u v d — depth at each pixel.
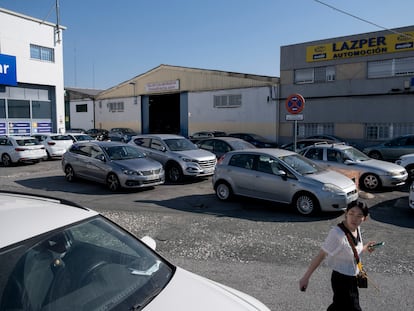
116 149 12.26
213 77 32.41
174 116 40.00
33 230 2.52
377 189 11.48
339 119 25.17
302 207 8.45
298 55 26.72
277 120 28.25
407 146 17.12
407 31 22.08
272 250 6.06
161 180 11.86
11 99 24.33
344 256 3.29
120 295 2.46
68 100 46.09
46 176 14.68
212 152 15.02
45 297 2.25
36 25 24.98
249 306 2.60
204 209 9.08
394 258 5.70
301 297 4.41
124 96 40.44
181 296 2.53
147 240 3.32
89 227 2.86
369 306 4.18
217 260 5.64
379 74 23.44
